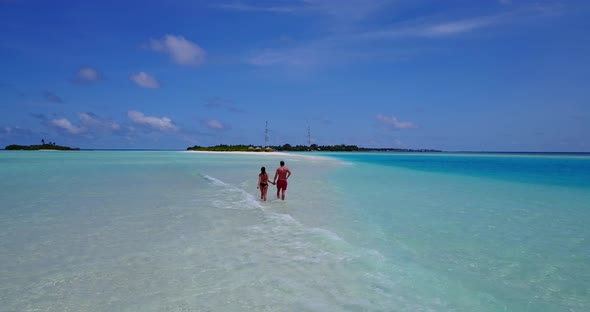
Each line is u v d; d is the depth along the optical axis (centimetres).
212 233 845
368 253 711
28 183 1833
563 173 3073
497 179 2408
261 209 1154
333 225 945
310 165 3878
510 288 558
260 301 497
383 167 3894
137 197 1375
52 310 466
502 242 802
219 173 2561
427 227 935
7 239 780
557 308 493
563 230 916
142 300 496
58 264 631
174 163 4062
